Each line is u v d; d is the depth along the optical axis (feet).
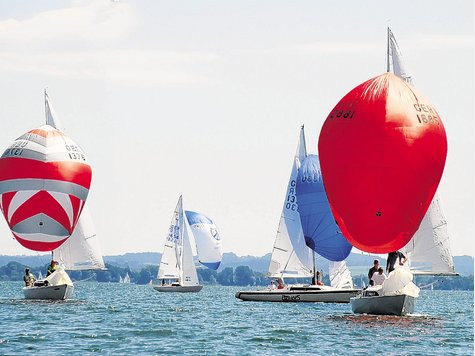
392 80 517.14
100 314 601.21
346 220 523.70
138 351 387.96
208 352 387.34
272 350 395.14
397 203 510.99
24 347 396.78
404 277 508.53
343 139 515.09
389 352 390.83
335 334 453.58
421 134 508.12
